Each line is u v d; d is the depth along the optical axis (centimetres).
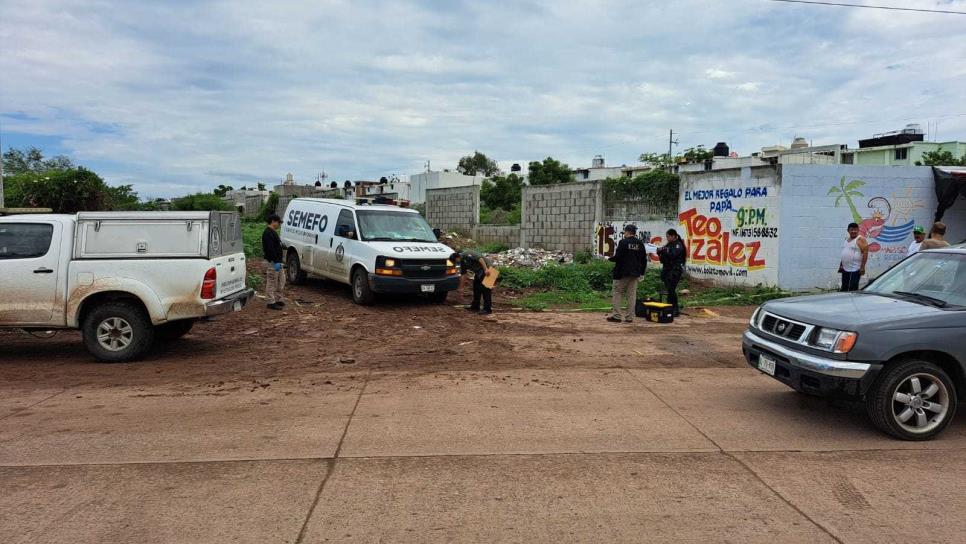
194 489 441
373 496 431
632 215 1922
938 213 1527
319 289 1578
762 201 1545
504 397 671
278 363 841
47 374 775
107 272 818
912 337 539
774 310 635
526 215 2292
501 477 464
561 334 1057
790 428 579
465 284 1681
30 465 484
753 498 432
